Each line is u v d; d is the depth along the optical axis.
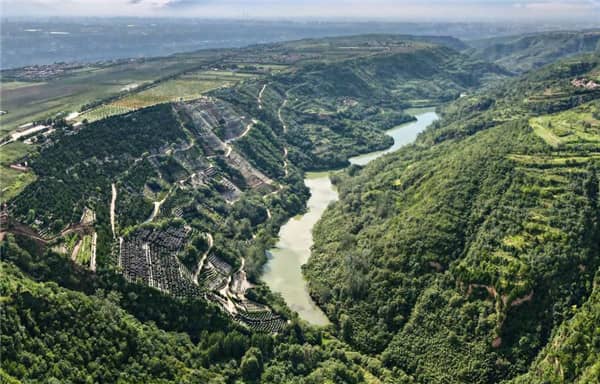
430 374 173.00
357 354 185.12
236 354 175.38
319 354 182.12
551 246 183.38
